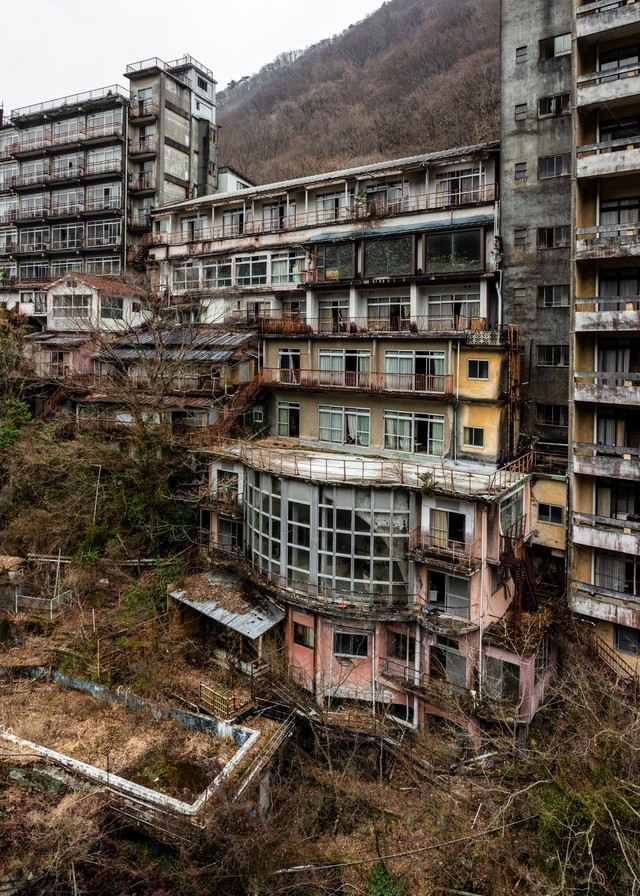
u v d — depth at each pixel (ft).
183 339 115.24
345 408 107.65
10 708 77.36
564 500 86.22
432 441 99.25
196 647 85.81
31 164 180.75
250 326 125.90
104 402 120.06
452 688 73.87
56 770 66.85
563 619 78.28
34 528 104.53
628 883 49.16
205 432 107.04
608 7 80.12
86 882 57.41
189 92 175.32
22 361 135.85
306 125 303.48
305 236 127.03
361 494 77.10
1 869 56.85
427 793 66.39
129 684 80.43
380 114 270.05
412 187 116.16
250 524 88.33
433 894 58.85
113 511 102.73
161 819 59.57
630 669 77.25
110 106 166.50
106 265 169.37
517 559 74.02
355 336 106.11
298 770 72.33
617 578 80.64
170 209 150.61
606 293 81.92
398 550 77.20
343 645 79.36
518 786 61.31
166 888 57.11
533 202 96.02
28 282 181.57
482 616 73.92
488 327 101.71
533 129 95.66
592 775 57.67
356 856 62.54
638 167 74.13
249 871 55.88
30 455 112.06
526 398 97.35
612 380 80.94
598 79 79.41
